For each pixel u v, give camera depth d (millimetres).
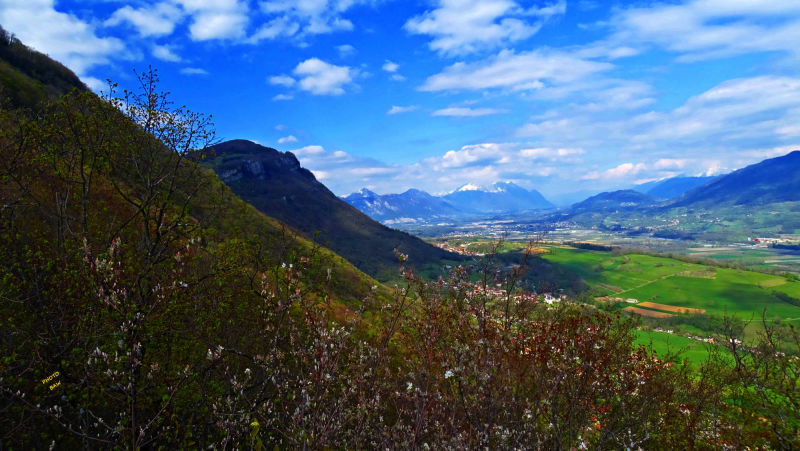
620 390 8625
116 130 10109
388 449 6312
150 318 7621
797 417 7551
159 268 9133
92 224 9992
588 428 8406
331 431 6023
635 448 8172
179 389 7414
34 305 7488
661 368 9453
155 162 10383
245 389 7453
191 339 8766
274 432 7039
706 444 9023
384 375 7145
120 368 6574
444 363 6504
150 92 10281
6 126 9547
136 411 7258
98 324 7250
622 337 8406
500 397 6637
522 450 6301
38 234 9164
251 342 8805
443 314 7152
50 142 9875
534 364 7270
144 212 9859
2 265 7793
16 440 6723
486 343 6680
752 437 8578
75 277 7340
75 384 6633
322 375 5934
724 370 10117
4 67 33312
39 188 10656
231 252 9141
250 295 9016
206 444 7520
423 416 6121
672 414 9086
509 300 7555
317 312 6840
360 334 7473
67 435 7172
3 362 6246
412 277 7707
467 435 6141
